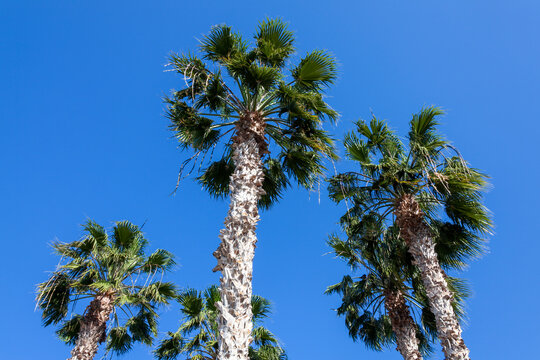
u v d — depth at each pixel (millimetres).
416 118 8602
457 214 8539
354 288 10969
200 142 7715
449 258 9117
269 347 9898
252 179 5844
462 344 6383
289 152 7895
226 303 4480
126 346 10828
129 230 11555
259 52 7352
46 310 9695
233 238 5031
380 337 11023
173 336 10359
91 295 10125
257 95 7133
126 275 10734
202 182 8391
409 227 7879
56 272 9656
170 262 11297
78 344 9164
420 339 10531
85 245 10320
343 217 10070
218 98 7238
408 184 8391
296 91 6898
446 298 6922
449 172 8164
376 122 9242
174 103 7605
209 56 7781
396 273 9938
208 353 9500
